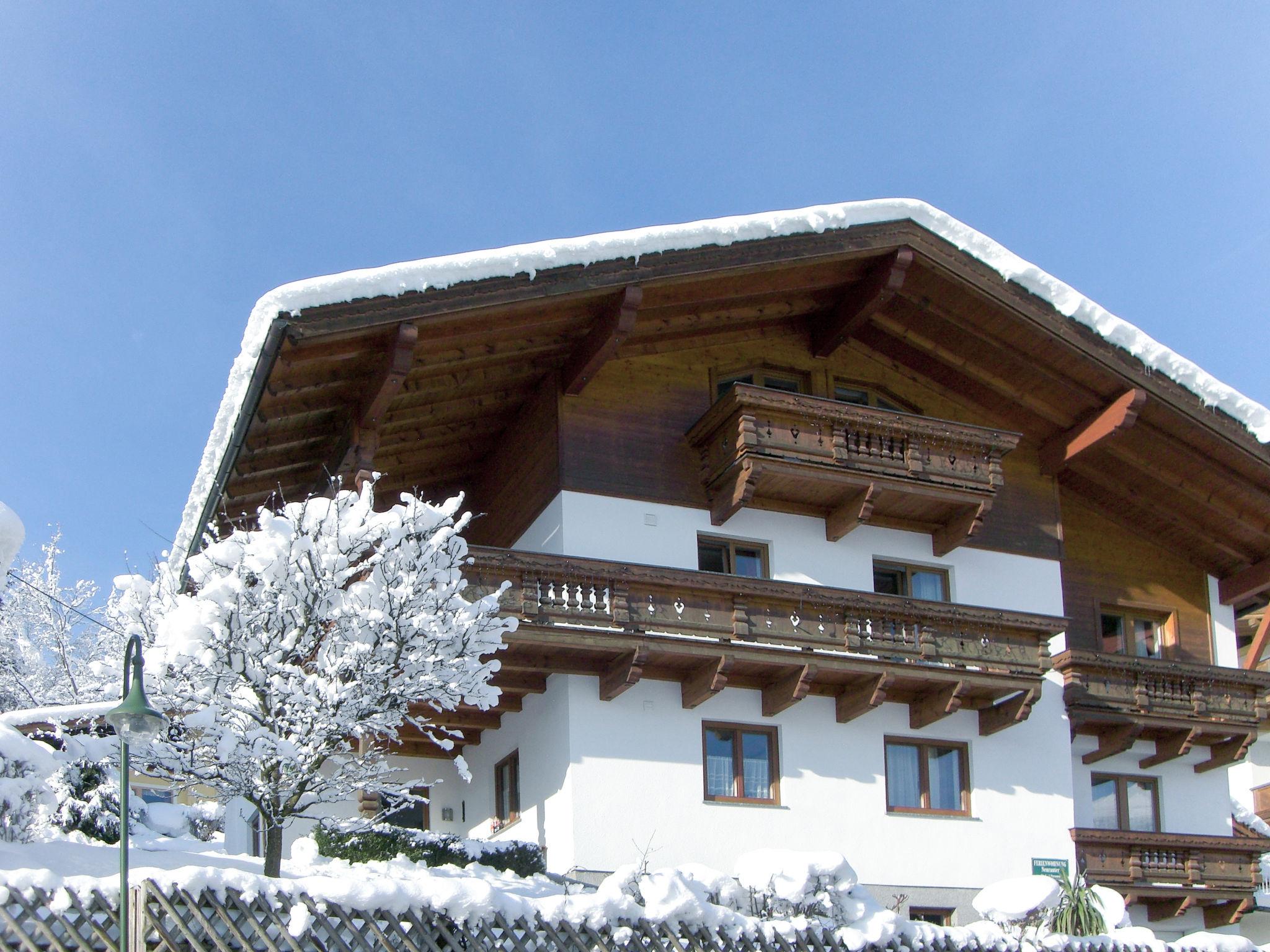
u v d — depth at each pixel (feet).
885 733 71.05
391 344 59.06
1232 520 81.15
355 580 55.98
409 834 57.98
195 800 73.56
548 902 40.65
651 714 66.18
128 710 33.37
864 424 70.95
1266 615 84.28
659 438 71.20
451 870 54.95
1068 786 74.23
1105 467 81.10
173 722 45.60
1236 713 78.69
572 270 62.80
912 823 69.87
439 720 70.54
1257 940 83.82
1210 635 84.07
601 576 63.98
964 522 74.49
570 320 65.67
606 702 65.46
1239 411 76.28
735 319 73.20
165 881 35.32
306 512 48.21
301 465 67.62
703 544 71.46
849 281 73.56
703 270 65.87
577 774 63.72
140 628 49.83
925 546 76.13
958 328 75.77
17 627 90.79
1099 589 81.61
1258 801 92.53
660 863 63.98
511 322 63.31
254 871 48.67
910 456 72.02
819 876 48.24
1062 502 82.74
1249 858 77.15
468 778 50.14
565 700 64.90
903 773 71.20
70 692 84.64
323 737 46.03
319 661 46.98
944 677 69.31
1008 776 73.00
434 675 48.14
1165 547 84.58
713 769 67.05
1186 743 77.51
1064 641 78.79
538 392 71.77
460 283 59.77
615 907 41.57
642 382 71.92
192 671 45.96
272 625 46.57
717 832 65.62
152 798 74.13
